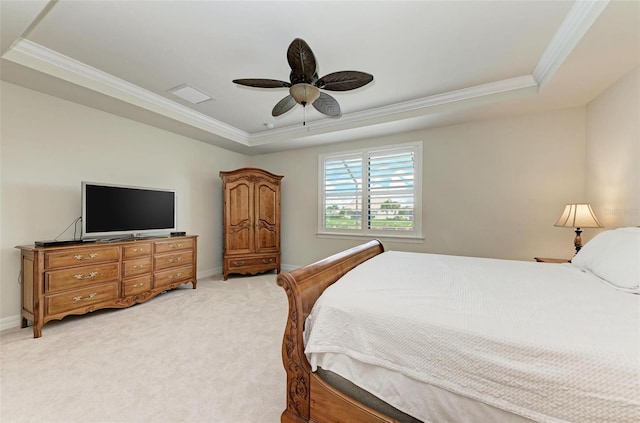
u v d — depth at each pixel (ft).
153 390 5.21
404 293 4.21
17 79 7.98
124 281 9.55
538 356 2.76
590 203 9.14
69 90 8.68
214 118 12.74
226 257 14.10
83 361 6.20
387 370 3.51
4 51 6.68
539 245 10.31
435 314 3.49
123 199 10.16
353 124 12.27
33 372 5.74
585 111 9.52
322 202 15.39
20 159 8.50
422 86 9.49
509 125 10.76
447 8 5.92
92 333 7.66
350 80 6.59
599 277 5.22
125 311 9.45
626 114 7.34
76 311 8.29
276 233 15.40
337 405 3.79
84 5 5.77
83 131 9.96
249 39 6.99
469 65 8.18
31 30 6.61
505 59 7.84
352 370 3.71
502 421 2.87
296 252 16.24
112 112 10.58
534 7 5.86
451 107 10.10
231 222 14.29
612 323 3.13
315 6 5.87
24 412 4.58
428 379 3.22
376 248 9.10
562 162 9.89
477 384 2.97
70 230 9.61
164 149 12.78
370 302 3.90
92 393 5.09
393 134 13.10
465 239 11.61
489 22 6.34
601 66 7.02
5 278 8.18
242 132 14.73
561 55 6.91
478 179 11.35
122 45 7.24
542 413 2.67
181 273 11.73
